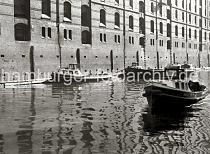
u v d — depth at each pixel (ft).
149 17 208.74
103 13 170.50
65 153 35.47
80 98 83.61
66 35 145.69
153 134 44.57
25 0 128.47
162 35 224.94
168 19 234.38
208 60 302.04
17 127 48.03
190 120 55.06
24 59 126.21
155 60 216.95
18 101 77.30
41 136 42.70
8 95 89.25
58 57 141.08
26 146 37.96
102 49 167.94
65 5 147.13
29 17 128.26
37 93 94.58
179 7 248.52
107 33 171.73
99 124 50.70
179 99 63.10
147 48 207.00
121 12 182.29
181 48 253.03
